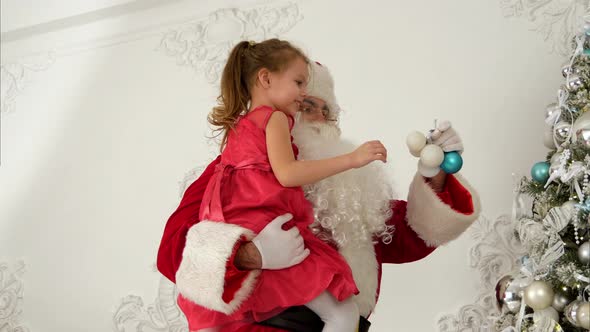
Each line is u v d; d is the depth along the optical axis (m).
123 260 4.29
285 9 4.25
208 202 1.66
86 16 4.80
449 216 1.80
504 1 3.61
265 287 1.58
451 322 3.35
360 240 1.75
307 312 1.64
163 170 4.33
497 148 3.44
